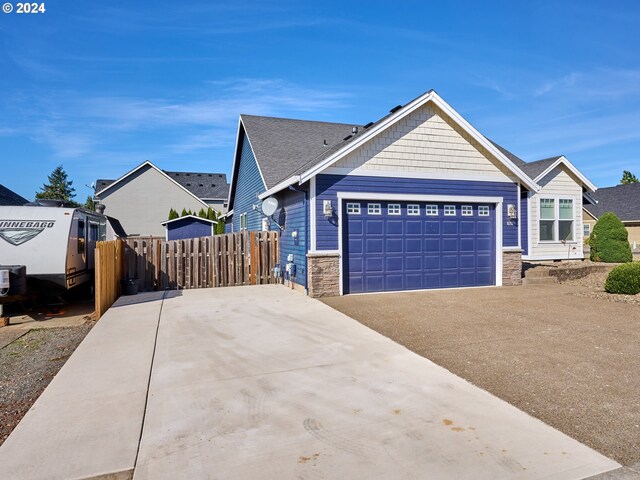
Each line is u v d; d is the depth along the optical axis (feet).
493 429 11.46
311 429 11.49
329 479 9.13
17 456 10.09
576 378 15.51
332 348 19.16
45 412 12.62
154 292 36.58
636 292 31.96
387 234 35.01
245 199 59.62
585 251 93.50
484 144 36.86
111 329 22.90
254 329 22.71
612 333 21.76
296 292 35.06
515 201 38.88
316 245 32.58
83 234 34.88
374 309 27.89
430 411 12.62
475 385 14.84
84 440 10.89
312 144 52.39
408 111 34.24
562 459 10.00
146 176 121.80
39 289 30.12
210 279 39.60
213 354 18.38
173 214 104.78
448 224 37.01
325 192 32.78
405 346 19.69
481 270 38.14
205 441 10.85
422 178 35.55
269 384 14.85
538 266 45.68
